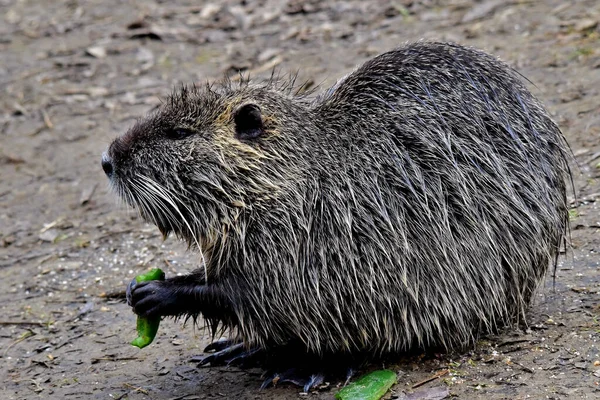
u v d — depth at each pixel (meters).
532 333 8.40
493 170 8.06
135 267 11.64
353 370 8.30
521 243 8.20
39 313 10.82
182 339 9.70
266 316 8.15
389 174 8.05
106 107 16.38
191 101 8.49
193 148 8.23
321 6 19.20
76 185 14.18
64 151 15.17
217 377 8.84
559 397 7.27
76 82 17.53
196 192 8.23
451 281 8.01
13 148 15.43
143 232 12.55
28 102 16.92
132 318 10.41
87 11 21.09
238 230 8.10
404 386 7.89
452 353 8.32
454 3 17.98
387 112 8.23
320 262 8.03
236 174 8.12
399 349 8.23
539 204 8.23
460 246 8.00
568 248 9.94
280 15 19.11
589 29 15.57
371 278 7.97
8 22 20.97
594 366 7.68
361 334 8.12
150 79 17.19
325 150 8.24
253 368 8.95
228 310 8.21
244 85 8.84
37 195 14.04
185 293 8.15
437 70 8.35
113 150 8.50
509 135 8.20
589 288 9.10
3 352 9.98
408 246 7.94
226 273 8.15
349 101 8.42
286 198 8.09
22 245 12.73
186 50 18.19
